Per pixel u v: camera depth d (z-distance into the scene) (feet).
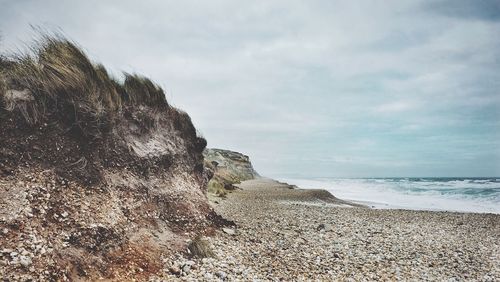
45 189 27.09
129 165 35.86
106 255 26.43
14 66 31.22
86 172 31.07
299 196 122.62
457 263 39.65
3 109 28.25
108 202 30.76
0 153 26.71
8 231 22.79
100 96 35.01
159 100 44.39
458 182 238.27
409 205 114.11
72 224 26.27
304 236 46.80
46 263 22.41
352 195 152.97
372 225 62.13
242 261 32.86
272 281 28.32
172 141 44.37
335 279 30.37
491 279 34.24
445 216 81.76
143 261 28.07
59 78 31.78
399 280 31.76
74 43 35.09
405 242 48.78
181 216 38.19
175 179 41.55
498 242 54.03
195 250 32.32
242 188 145.38
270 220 58.18
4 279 19.94
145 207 34.40
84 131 32.50
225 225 44.57
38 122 29.91
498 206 112.98
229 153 279.08
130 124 38.65
